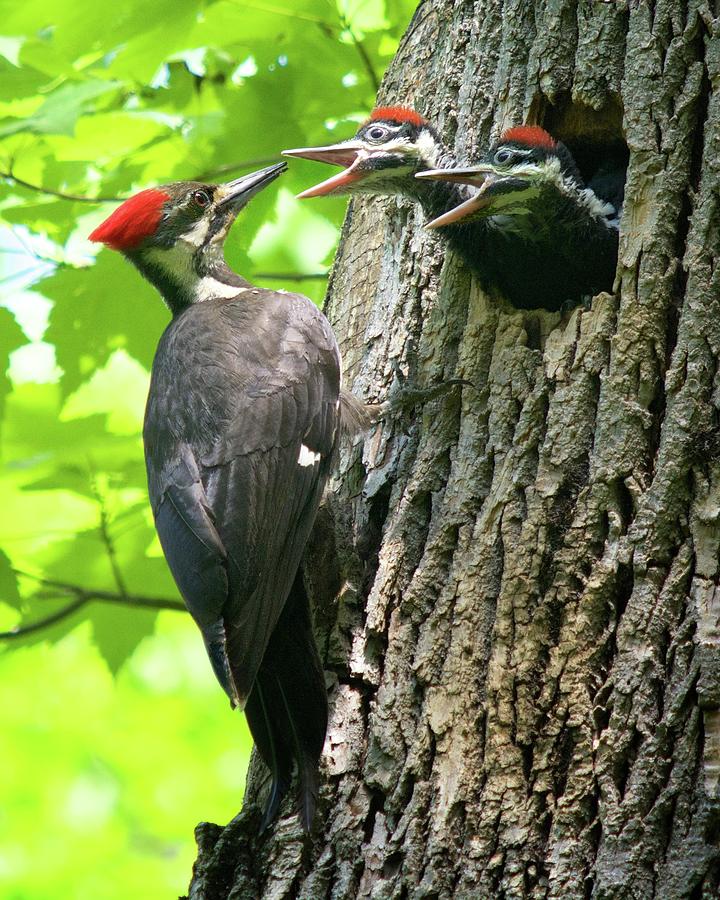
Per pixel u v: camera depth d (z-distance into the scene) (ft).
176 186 36.86
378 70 41.24
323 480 29.73
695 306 24.79
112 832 63.46
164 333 33.32
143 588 42.04
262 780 26.94
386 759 24.67
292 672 26.35
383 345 30.89
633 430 24.79
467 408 27.48
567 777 22.91
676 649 22.84
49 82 37.91
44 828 63.31
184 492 28.25
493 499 25.80
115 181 40.52
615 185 31.07
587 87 28.04
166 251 36.32
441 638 25.27
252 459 28.76
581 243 28.68
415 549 26.86
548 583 24.57
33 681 62.69
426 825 23.56
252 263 41.83
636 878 21.42
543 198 28.14
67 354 40.27
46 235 40.34
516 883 22.26
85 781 64.39
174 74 40.91
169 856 63.10
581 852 22.16
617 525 24.26
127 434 40.75
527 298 29.86
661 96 26.45
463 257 28.96
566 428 25.49
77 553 41.57
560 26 28.89
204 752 65.26
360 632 26.96
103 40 38.40
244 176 38.78
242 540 27.30
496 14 31.50
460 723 24.21
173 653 64.08
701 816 21.43
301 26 40.27
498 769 23.41
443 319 29.17
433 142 31.14
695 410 24.20
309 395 30.27
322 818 24.64
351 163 31.60
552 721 23.43
